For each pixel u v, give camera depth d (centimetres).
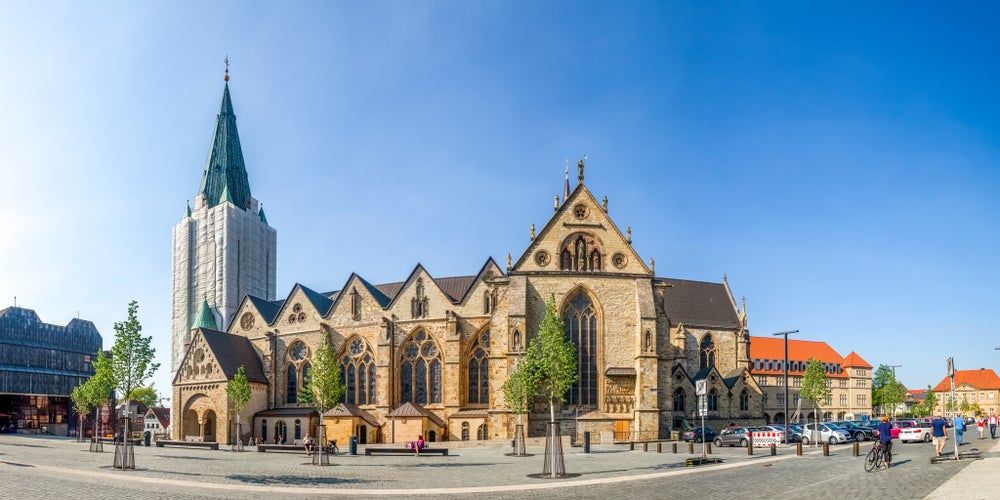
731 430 7319
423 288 9931
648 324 8362
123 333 5150
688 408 11319
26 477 3788
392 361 9844
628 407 8344
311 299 10650
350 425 9269
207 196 15575
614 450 6662
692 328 12800
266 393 10612
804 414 16175
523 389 7106
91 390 9969
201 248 15150
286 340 10731
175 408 10394
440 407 9569
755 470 4206
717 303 13512
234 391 9338
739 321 13275
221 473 4362
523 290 8381
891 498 2734
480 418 8988
